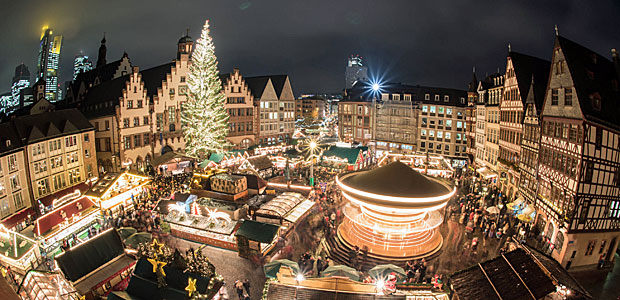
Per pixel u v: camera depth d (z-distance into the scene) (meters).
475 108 67.19
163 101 68.25
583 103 28.69
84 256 25.09
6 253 27.89
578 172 28.39
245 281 25.55
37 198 42.38
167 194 46.12
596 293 26.88
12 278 26.88
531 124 39.78
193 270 22.50
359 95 91.38
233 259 31.38
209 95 69.25
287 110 91.19
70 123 48.22
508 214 41.53
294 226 36.84
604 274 29.72
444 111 76.50
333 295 21.02
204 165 60.50
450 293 21.92
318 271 28.41
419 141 80.44
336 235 35.38
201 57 68.12
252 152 75.88
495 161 54.59
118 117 59.00
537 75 46.91
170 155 61.50
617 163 29.06
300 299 20.78
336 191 48.56
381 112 84.62
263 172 57.97
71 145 48.31
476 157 64.88
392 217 32.78
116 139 59.66
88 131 51.31
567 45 32.44
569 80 30.45
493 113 55.69
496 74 67.94
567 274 22.66
